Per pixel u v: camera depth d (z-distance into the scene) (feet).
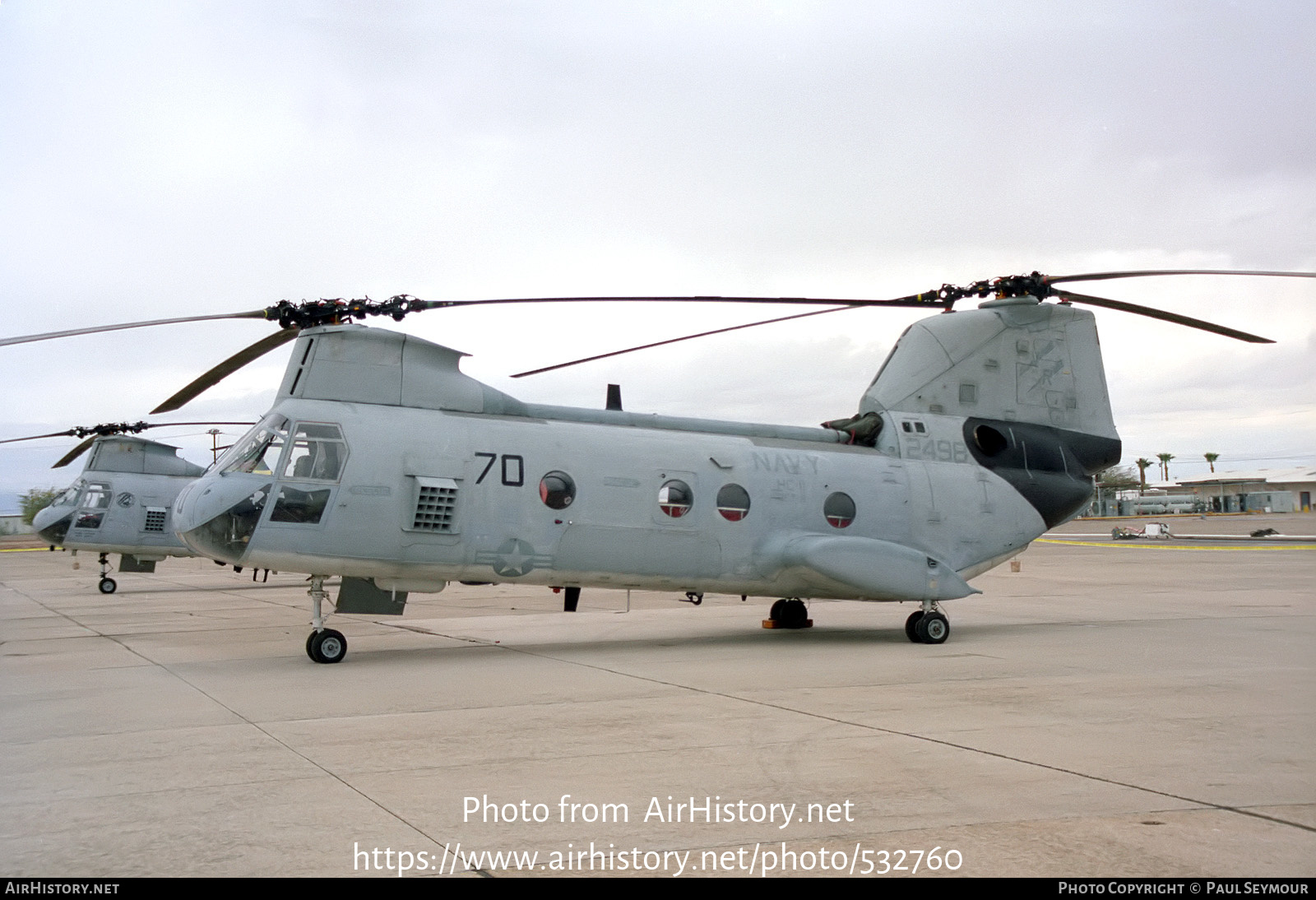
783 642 47.11
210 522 38.68
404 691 32.71
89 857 16.34
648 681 34.37
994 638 47.37
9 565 164.35
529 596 81.97
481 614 65.72
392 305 43.21
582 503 43.93
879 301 49.70
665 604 73.82
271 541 39.04
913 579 46.03
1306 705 28.89
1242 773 20.94
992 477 52.11
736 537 46.50
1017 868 15.42
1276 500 405.18
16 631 57.31
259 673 37.60
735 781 20.66
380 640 49.52
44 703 31.37
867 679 34.60
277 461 39.70
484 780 20.93
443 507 41.29
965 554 50.85
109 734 26.17
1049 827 17.38
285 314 42.60
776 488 47.67
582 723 26.89
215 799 19.66
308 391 41.55
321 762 22.70
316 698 31.55
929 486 50.52
